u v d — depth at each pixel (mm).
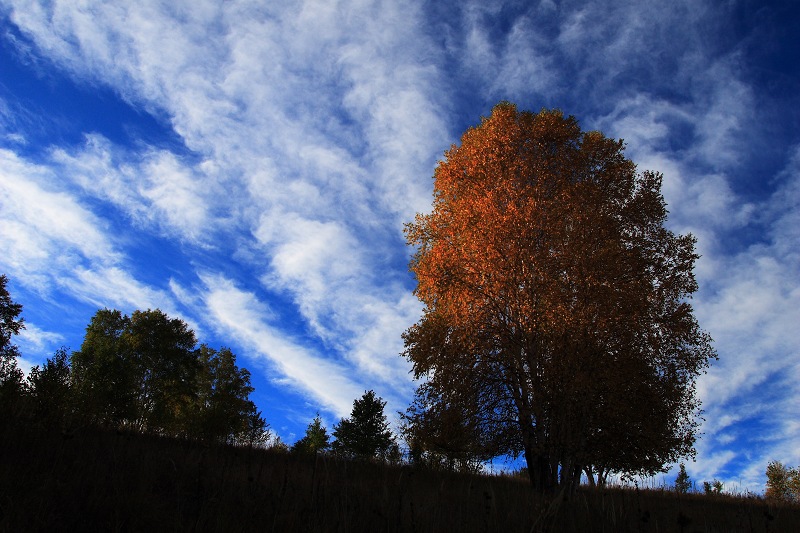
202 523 4387
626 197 14328
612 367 11766
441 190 15438
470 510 6301
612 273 12273
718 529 6582
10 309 26859
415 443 13164
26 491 4484
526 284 12602
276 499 5516
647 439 12258
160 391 34906
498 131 14594
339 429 26609
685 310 13000
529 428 12914
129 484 5312
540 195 13641
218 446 9273
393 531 4898
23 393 7434
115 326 35812
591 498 7883
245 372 40219
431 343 13555
